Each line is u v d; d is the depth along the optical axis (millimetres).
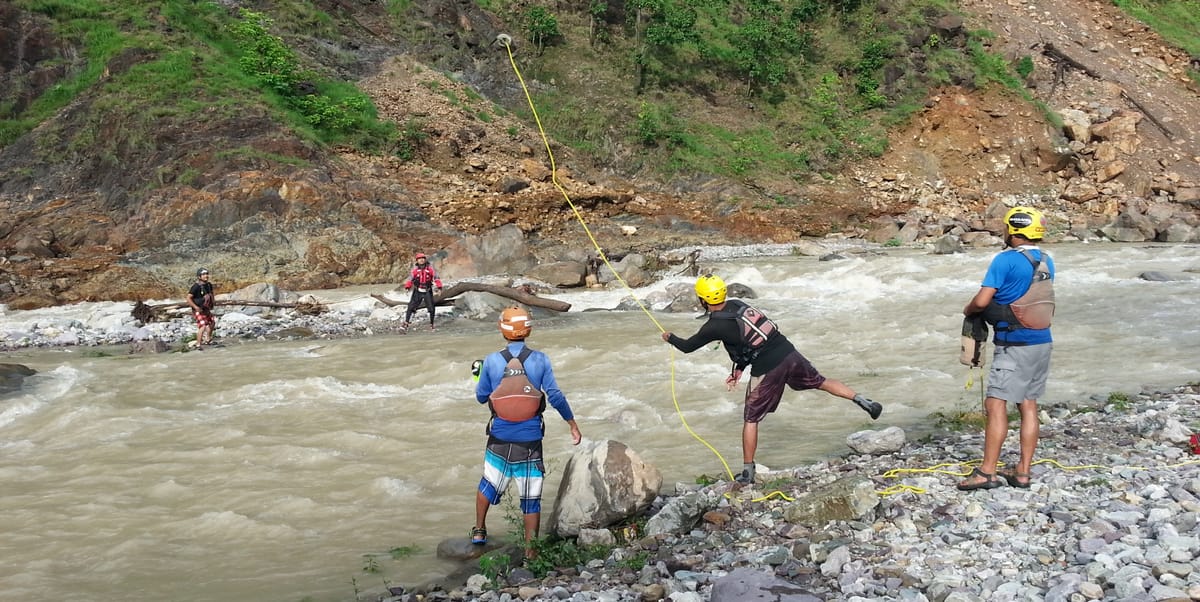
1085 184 34406
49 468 8141
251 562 5898
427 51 34344
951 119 36781
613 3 39031
